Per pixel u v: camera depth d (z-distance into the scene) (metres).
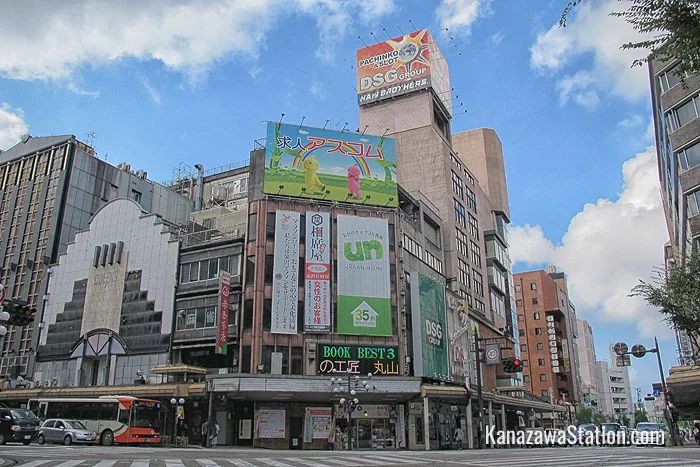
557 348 106.56
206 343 42.50
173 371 40.00
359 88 67.75
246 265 41.59
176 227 49.81
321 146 46.06
